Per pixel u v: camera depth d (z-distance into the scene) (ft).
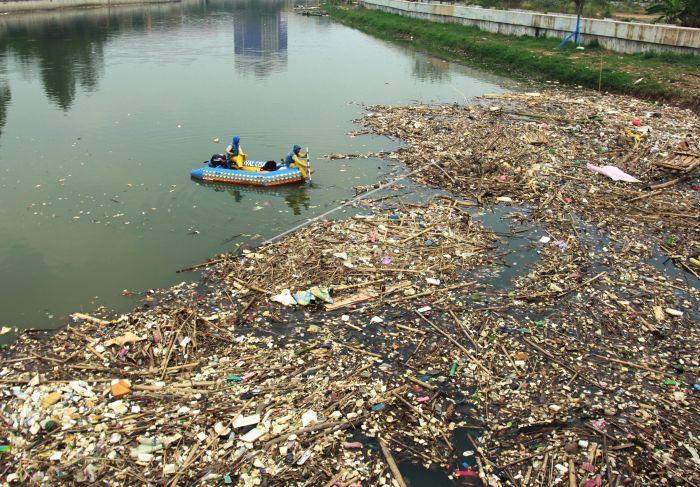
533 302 33.37
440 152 59.36
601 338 30.14
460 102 83.71
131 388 26.76
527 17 122.62
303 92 91.35
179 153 61.26
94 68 107.76
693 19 102.01
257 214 46.68
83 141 64.90
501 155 56.85
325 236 41.45
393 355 29.14
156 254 40.22
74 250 40.65
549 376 27.48
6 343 30.71
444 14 156.46
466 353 29.09
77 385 26.76
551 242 40.47
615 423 24.57
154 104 82.07
